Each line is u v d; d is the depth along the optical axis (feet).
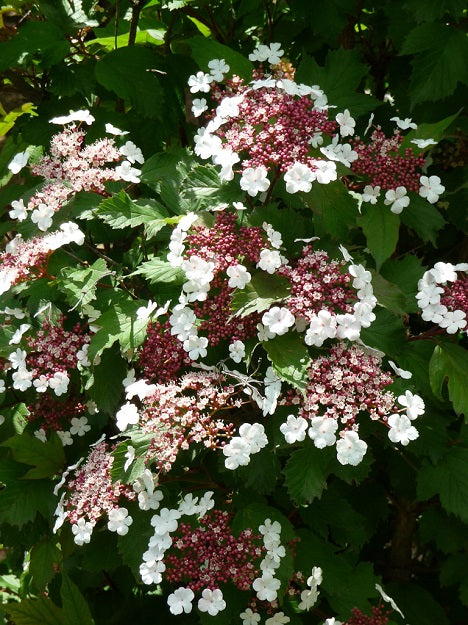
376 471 3.11
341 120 2.40
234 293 2.15
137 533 2.34
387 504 3.08
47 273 2.57
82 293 2.39
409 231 3.23
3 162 3.38
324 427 2.04
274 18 3.36
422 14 2.77
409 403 2.12
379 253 2.35
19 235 2.67
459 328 2.34
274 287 2.16
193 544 2.15
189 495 2.20
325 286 2.14
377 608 2.41
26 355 2.56
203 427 2.13
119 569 3.07
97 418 2.72
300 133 2.21
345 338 2.24
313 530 2.63
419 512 3.12
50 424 2.68
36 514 2.72
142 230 2.85
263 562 2.15
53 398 2.68
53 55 2.89
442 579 3.03
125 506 2.36
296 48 3.34
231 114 2.27
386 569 3.31
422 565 3.48
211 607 2.11
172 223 2.40
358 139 2.41
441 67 2.76
